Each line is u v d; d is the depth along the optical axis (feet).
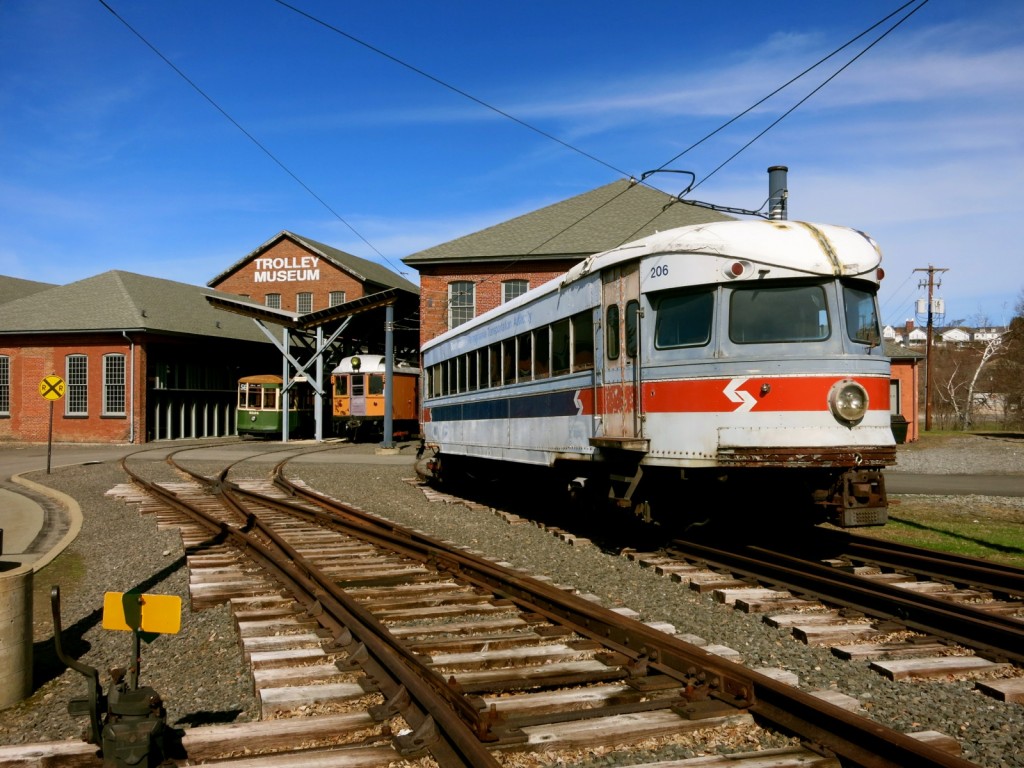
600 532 36.73
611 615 19.29
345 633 18.86
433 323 104.06
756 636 20.31
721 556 28.50
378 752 12.75
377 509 48.21
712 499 30.22
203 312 144.66
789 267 26.89
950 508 47.67
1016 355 169.89
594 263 32.78
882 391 27.61
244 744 13.28
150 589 27.71
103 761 12.50
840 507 27.17
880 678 17.08
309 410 140.26
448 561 28.30
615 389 31.42
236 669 18.38
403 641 18.90
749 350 27.14
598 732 13.32
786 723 13.53
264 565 28.66
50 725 16.03
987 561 27.66
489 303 103.30
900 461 85.66
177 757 12.91
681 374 28.27
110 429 122.11
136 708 12.48
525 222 107.76
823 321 27.12
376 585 26.50
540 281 101.71
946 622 19.88
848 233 28.40
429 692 14.08
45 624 24.54
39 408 125.59
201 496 53.88
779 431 26.63
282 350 122.52
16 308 131.64
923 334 376.68
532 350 39.58
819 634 19.72
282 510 46.70
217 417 140.67
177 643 21.36
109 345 122.62
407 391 127.75
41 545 38.42
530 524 40.40
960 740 13.89
